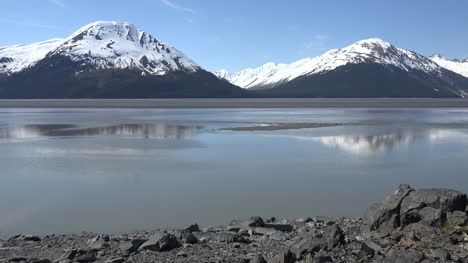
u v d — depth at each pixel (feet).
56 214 59.52
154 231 50.49
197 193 71.15
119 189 74.28
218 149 124.16
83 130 189.78
